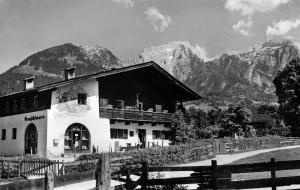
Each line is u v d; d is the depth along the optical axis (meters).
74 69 44.97
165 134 48.47
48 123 38.06
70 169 24.92
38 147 38.91
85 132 40.59
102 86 42.88
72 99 39.88
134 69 43.25
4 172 27.02
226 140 39.31
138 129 45.72
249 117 57.19
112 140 42.88
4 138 45.38
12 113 44.25
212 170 12.46
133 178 20.78
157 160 28.17
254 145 43.41
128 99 45.00
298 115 63.28
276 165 12.29
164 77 46.44
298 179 12.22
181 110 50.38
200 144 34.56
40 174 24.77
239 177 21.88
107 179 11.56
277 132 63.22
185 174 22.50
